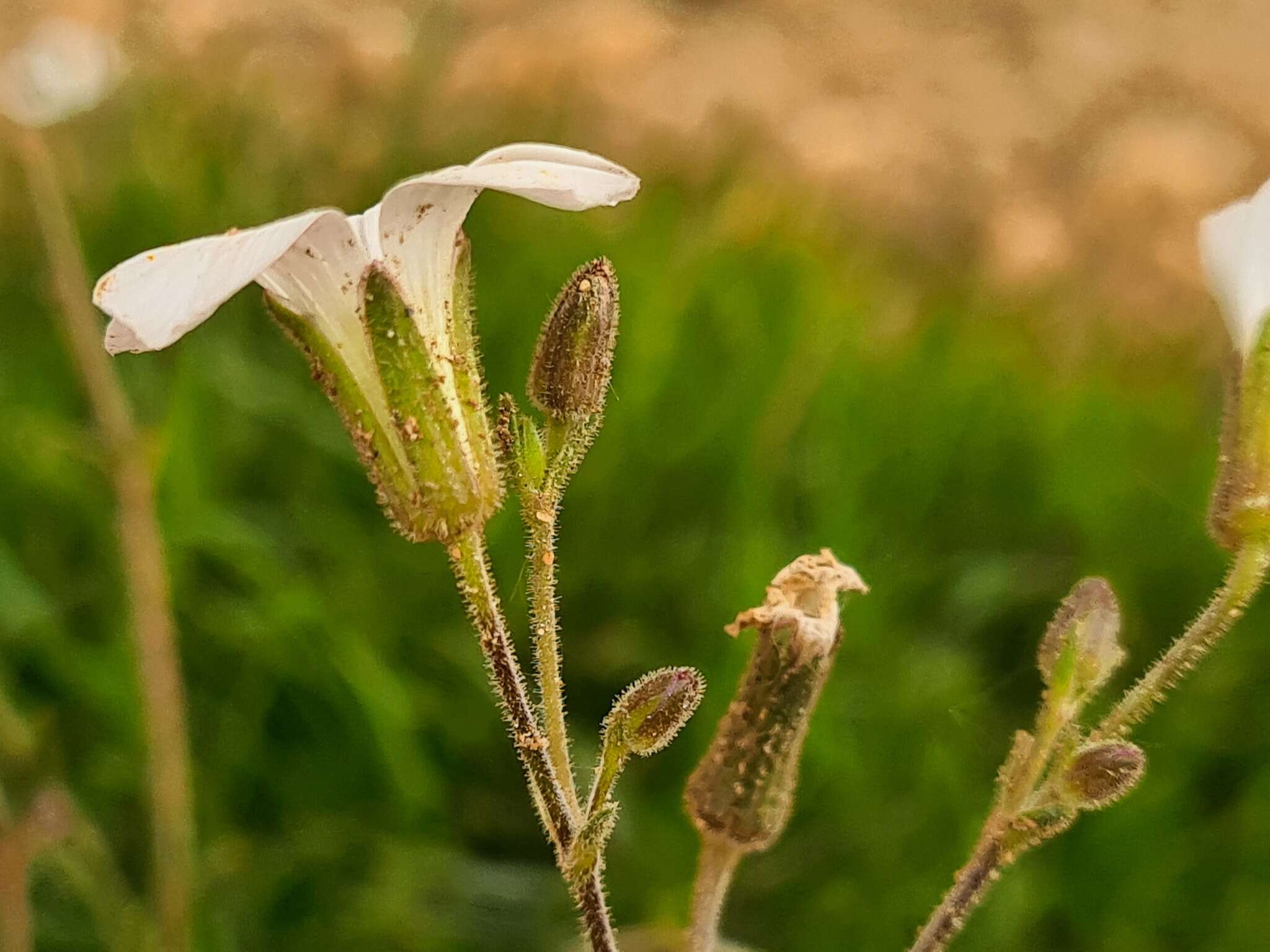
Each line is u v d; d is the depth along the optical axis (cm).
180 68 20
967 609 14
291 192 18
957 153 25
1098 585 8
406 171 19
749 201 20
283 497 14
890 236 22
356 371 8
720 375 16
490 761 13
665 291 16
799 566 9
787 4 30
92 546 13
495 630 8
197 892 11
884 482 16
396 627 13
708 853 9
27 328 15
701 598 14
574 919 12
